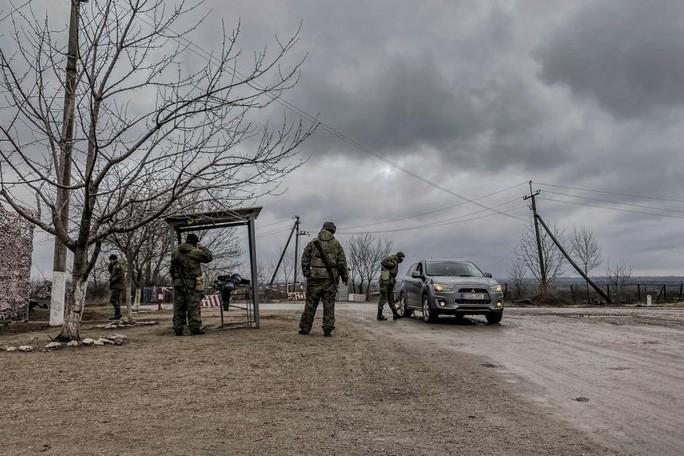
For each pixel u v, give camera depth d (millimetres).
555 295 39625
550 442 4570
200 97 9398
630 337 11586
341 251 11922
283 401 5988
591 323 15094
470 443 4559
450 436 4750
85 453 4320
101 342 10203
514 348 9945
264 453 4324
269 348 9773
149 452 4344
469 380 7070
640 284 41094
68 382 6891
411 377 7254
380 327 13875
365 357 8828
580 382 6914
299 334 11930
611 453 4297
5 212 14305
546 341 10945
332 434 4816
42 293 23188
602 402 5887
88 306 29891
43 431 4891
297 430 4934
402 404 5863
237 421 5215
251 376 7293
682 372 7535
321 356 8914
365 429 4961
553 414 5426
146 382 6906
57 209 10906
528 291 42094
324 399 6078
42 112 9195
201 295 12148
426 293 15180
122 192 10328
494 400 6016
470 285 14562
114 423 5148
